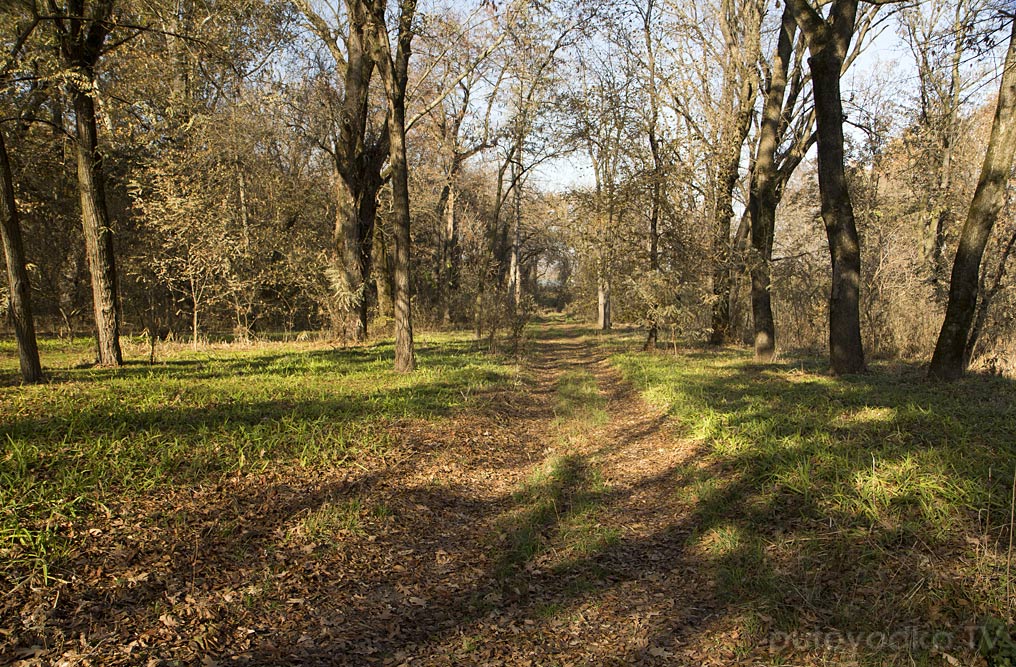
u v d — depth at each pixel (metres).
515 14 18.95
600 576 5.17
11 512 4.65
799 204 20.38
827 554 4.81
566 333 36.50
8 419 7.48
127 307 20.50
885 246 19.36
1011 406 8.30
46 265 20.55
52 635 3.69
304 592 4.70
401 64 13.26
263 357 16.56
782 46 16.89
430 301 37.31
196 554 4.81
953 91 18.42
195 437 7.23
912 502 5.23
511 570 5.36
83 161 13.05
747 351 20.41
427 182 35.28
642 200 18.66
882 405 8.96
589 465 8.29
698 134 18.02
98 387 10.30
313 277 22.73
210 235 18.12
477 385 12.64
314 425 8.23
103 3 12.25
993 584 4.04
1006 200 14.16
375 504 6.29
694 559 5.30
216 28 13.24
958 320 10.85
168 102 15.72
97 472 5.68
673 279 18.44
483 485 7.55
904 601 4.05
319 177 27.91
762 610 4.31
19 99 12.57
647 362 17.16
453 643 4.25
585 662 4.00
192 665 3.68
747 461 6.96
